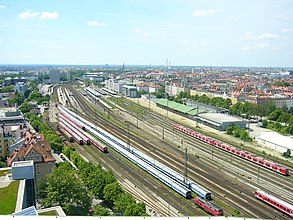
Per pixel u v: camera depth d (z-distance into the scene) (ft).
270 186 449.48
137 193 418.92
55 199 335.26
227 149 617.62
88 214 344.49
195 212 366.63
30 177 331.36
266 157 583.17
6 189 301.43
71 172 391.65
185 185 436.76
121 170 508.94
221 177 480.64
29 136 520.42
